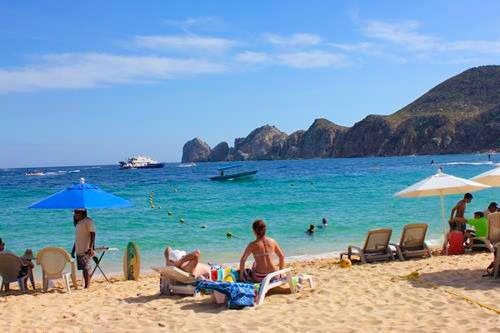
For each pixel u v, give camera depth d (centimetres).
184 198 3541
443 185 1345
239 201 3250
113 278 1312
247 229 2169
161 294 975
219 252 1734
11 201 3697
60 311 866
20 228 2283
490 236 1360
